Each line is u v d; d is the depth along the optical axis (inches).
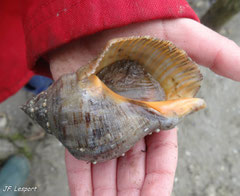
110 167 6.5
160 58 6.1
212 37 6.0
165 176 6.2
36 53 6.1
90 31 5.5
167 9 5.7
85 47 6.5
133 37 5.1
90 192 6.5
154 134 6.7
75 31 5.6
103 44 6.4
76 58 6.6
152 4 5.6
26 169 10.5
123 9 5.5
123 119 5.2
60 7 5.7
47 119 5.5
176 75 6.3
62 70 6.8
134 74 6.4
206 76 11.2
